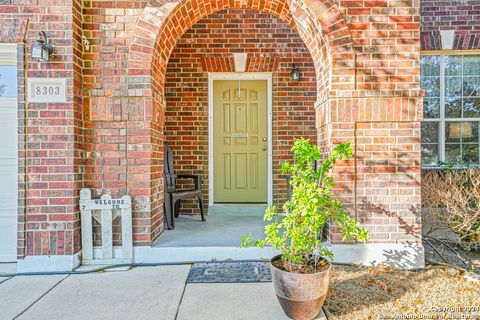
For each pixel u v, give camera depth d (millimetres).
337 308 2504
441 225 4184
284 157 5152
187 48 5078
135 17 3402
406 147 3391
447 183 4328
